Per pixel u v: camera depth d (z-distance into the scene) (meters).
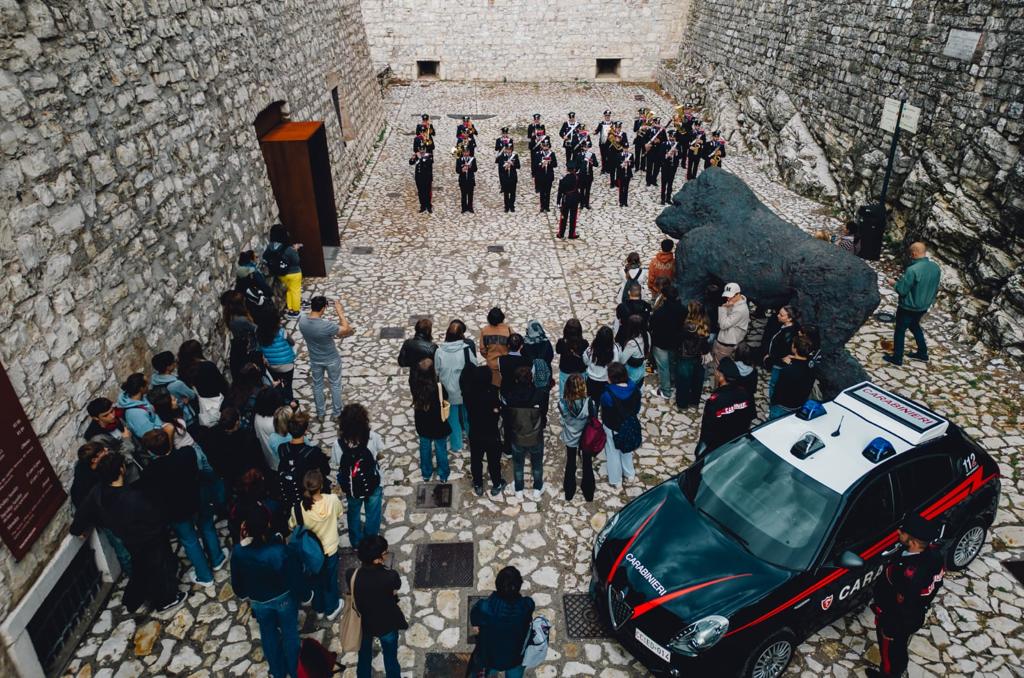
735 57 20.69
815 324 7.38
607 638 5.27
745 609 4.54
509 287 10.98
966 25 10.60
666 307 7.58
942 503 5.36
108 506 4.87
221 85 9.03
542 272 11.52
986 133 9.99
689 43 25.75
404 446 7.38
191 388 6.12
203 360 6.23
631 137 20.12
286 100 11.53
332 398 7.70
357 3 19.25
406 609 5.49
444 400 6.36
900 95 11.99
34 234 5.05
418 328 6.89
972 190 10.15
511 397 6.01
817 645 5.20
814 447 5.32
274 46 11.41
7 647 4.49
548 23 27.22
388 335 9.57
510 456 7.25
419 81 28.00
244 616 5.44
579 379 5.93
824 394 7.61
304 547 4.63
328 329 7.23
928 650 5.14
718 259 8.31
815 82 15.55
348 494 5.53
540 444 6.29
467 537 6.19
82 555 5.37
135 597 5.33
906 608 4.41
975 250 9.91
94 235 5.84
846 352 7.52
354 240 12.88
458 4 26.78
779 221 8.31
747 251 8.08
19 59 5.09
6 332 4.66
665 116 22.64
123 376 6.07
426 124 15.93
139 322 6.44
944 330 9.48
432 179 15.23
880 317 9.77
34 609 4.68
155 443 4.89
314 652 4.65
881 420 5.59
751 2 19.61
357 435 5.34
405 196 15.27
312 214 10.88
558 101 24.86
